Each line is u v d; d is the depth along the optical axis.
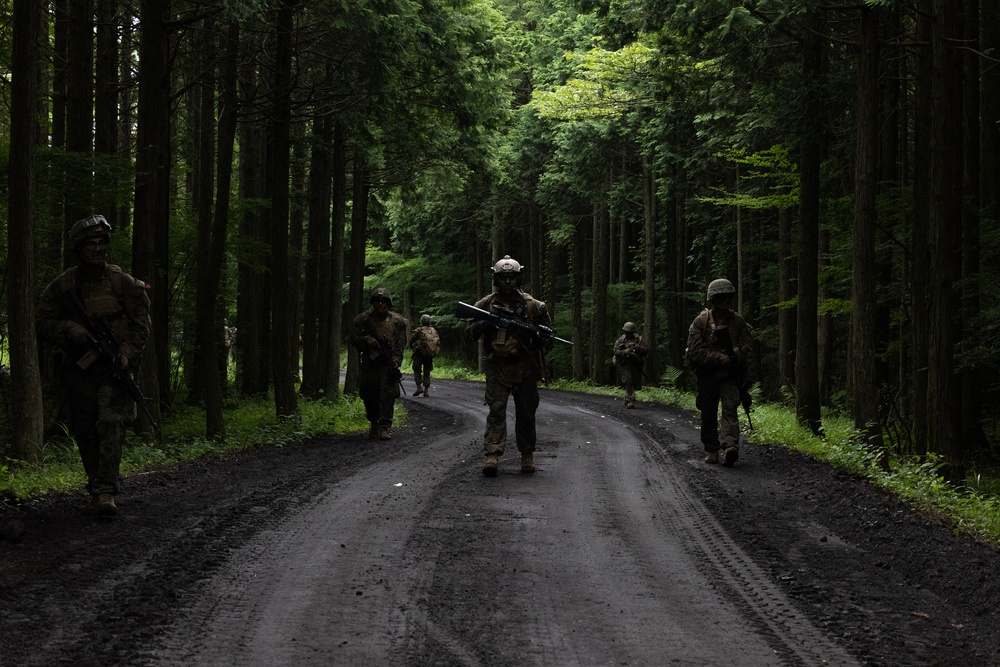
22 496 6.90
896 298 16.50
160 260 13.39
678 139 21.73
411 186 24.59
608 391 28.25
